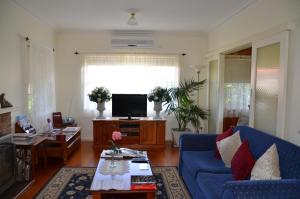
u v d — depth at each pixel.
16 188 2.87
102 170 2.52
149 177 2.37
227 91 5.37
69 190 2.89
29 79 3.76
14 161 2.89
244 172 2.17
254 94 3.15
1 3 3.05
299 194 1.72
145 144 4.91
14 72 3.40
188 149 3.27
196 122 4.97
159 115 5.17
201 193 2.35
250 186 1.68
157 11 3.75
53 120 4.70
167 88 5.28
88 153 4.43
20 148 3.07
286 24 2.43
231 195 1.67
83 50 5.29
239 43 3.60
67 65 5.30
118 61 5.30
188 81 5.45
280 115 2.56
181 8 3.60
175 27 4.78
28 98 3.75
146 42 5.18
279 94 2.59
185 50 5.43
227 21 4.16
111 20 4.31
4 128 3.06
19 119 3.40
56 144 3.91
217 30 4.70
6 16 3.18
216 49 4.66
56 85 5.30
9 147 2.82
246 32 3.45
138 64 5.32
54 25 4.71
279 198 1.69
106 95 4.95
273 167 1.94
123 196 2.23
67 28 4.93
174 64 5.38
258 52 3.07
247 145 2.39
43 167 3.69
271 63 2.80
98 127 4.83
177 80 5.39
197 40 5.43
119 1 3.32
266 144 2.32
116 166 2.62
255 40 3.12
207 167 2.57
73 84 5.34
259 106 3.06
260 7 3.04
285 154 2.00
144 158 2.90
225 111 5.38
